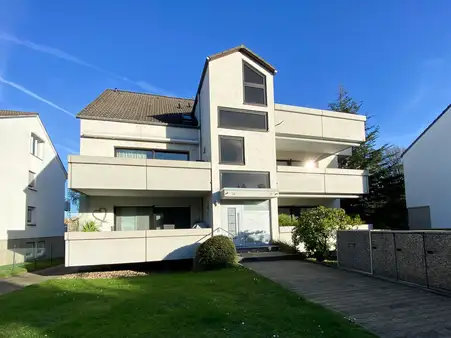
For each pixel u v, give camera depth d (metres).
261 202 15.48
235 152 15.31
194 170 14.42
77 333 5.14
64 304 7.08
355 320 5.76
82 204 15.48
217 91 15.39
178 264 14.38
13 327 5.53
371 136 28.16
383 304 6.78
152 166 13.77
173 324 5.49
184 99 22.36
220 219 14.59
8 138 17.59
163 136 16.50
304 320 5.65
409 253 8.55
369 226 16.84
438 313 6.13
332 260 12.65
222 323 5.52
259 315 5.93
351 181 17.67
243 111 15.73
